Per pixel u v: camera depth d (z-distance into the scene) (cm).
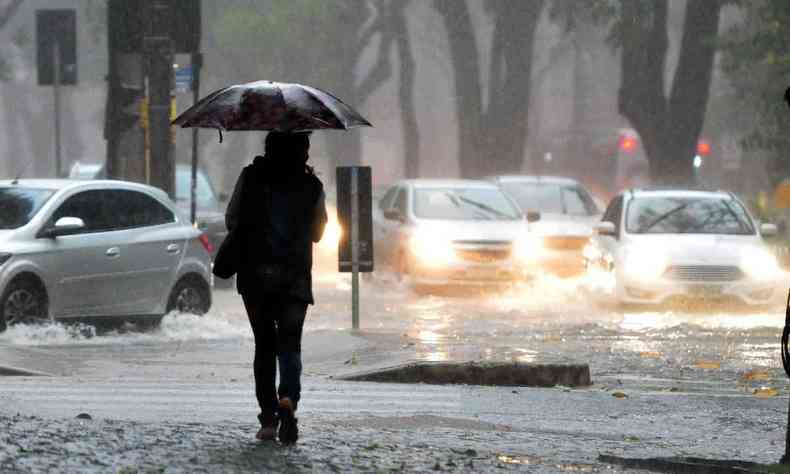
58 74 6712
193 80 4838
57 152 7831
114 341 3800
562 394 2869
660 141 7788
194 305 4194
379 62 13200
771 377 3209
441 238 5612
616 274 4984
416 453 1870
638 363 3453
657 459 1856
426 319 4644
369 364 3192
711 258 4903
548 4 10025
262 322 1944
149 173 4806
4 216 3812
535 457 1925
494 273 5625
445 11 9788
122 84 4981
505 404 2691
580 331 4184
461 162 9894
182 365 3266
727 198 5294
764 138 7400
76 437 1806
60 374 3058
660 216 5216
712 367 3384
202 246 4212
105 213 3959
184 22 4797
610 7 7900
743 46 7331
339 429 2180
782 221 6512
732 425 2492
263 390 1944
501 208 5925
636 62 7794
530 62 9656
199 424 2105
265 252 1933
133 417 2320
